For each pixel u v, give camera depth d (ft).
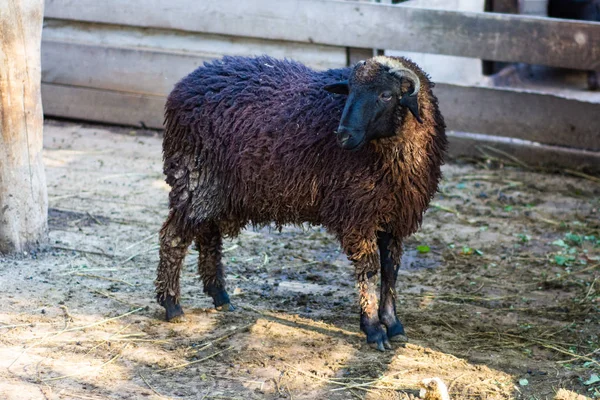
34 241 21.61
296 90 16.74
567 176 29.37
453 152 31.14
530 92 29.48
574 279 21.04
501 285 20.66
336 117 16.03
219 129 17.01
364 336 17.47
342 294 19.94
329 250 22.86
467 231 24.40
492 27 28.91
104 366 15.93
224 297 18.70
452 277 21.09
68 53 34.32
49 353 16.33
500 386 15.48
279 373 15.84
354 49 30.94
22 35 20.12
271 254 22.43
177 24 32.42
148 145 32.24
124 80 33.94
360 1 30.40
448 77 34.19
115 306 18.72
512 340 17.57
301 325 18.01
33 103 20.83
